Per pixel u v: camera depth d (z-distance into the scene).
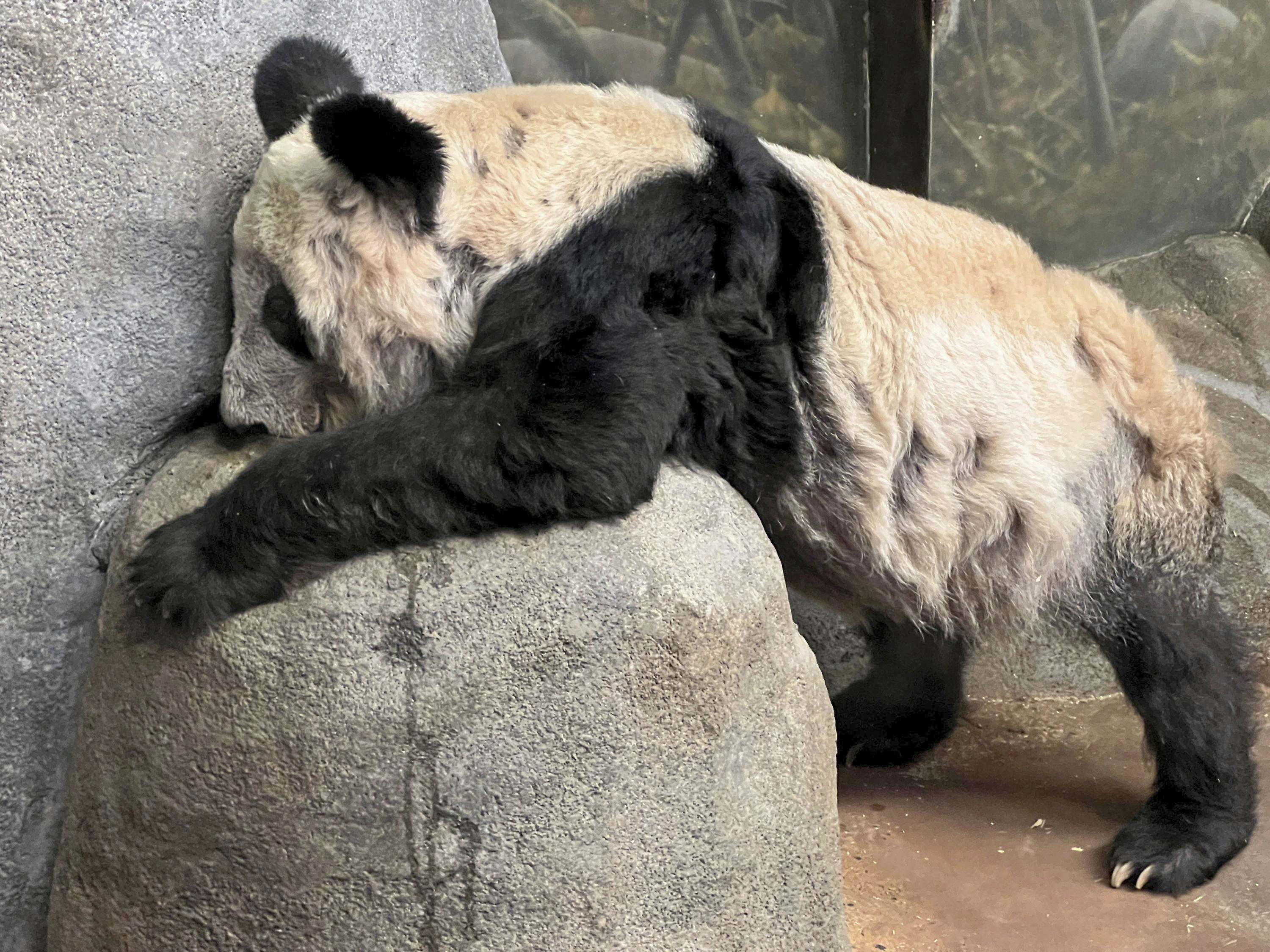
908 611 3.71
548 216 2.92
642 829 2.64
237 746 2.57
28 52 2.67
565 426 2.67
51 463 2.89
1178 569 3.85
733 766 2.76
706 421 3.02
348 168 2.73
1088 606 3.81
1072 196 5.98
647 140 3.06
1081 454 3.59
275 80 3.05
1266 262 6.03
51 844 3.07
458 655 2.53
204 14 3.03
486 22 4.43
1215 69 5.93
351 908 2.57
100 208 2.87
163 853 2.65
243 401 3.01
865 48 5.66
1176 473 3.77
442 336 2.96
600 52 5.49
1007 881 3.71
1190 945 3.38
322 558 2.59
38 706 2.98
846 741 4.61
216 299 3.14
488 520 2.64
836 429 3.27
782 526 3.42
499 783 2.55
